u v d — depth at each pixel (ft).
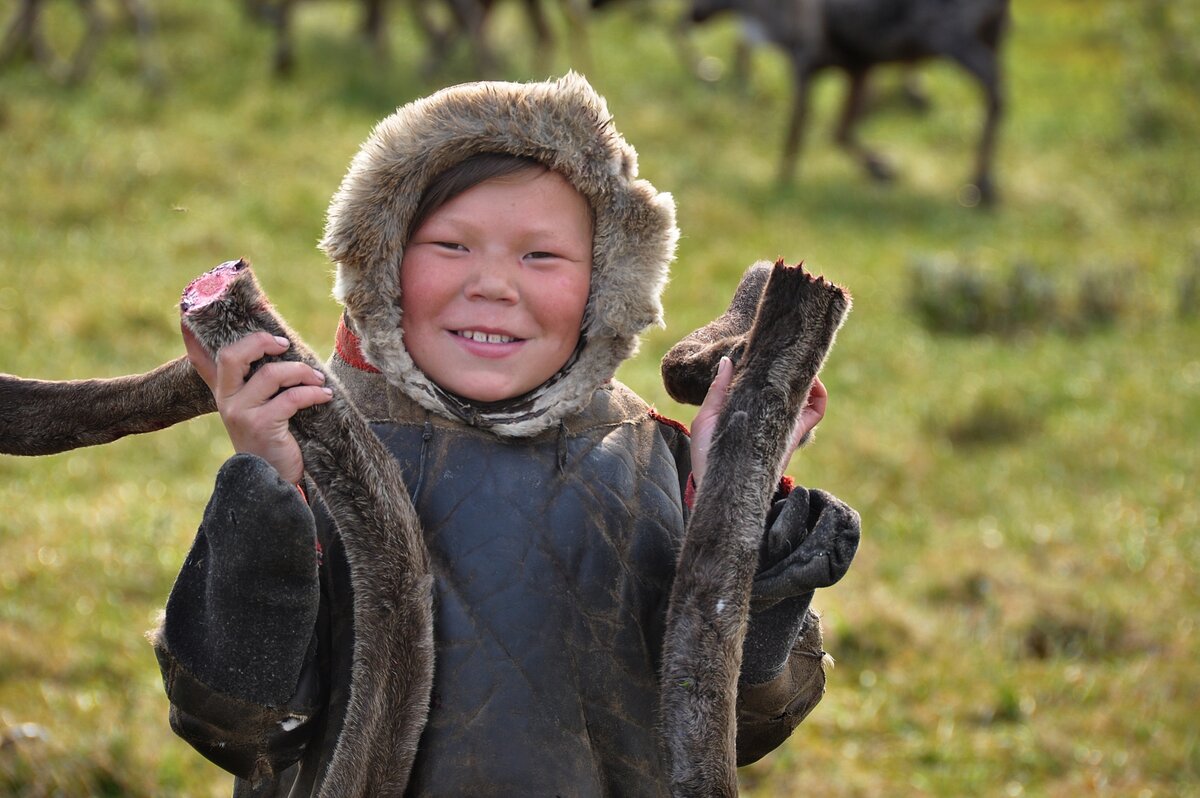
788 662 10.55
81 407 9.84
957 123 95.14
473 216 9.49
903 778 25.77
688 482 10.62
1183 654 30.55
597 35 102.99
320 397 8.80
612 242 9.78
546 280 9.60
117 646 27.35
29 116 67.97
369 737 8.85
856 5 76.43
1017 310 56.18
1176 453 42.63
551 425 9.84
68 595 29.25
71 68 77.05
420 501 9.57
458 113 9.37
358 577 8.95
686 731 9.13
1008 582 33.47
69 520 33.01
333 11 97.60
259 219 59.67
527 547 9.55
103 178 61.21
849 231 68.74
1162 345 53.98
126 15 85.25
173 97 74.95
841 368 48.93
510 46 95.50
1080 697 28.86
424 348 9.70
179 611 8.94
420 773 9.27
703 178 74.84
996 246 68.64
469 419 9.73
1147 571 34.63
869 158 80.33
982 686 28.96
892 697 28.27
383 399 9.85
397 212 9.45
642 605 9.86
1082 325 56.49
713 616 9.21
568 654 9.52
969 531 36.83
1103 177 83.71
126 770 22.71
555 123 9.47
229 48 83.41
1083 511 38.24
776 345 9.57
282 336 8.98
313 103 76.02
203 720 9.11
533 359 9.66
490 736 9.28
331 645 9.68
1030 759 26.50
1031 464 41.55
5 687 25.36
